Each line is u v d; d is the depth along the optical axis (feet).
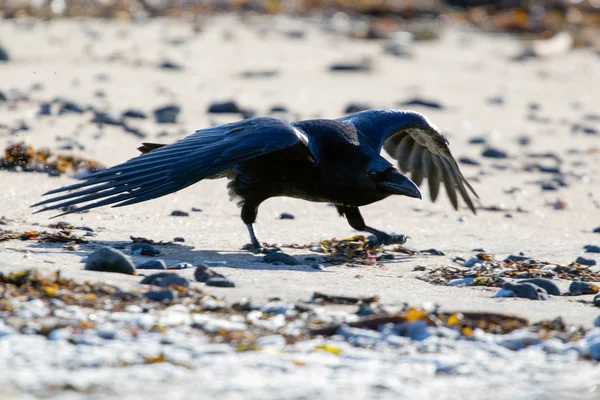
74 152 56.65
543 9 155.12
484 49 125.80
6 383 22.61
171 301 28.81
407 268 37.09
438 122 80.23
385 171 37.27
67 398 22.04
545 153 70.13
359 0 148.25
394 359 25.63
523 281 34.17
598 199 57.77
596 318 29.25
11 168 50.85
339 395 23.11
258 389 23.09
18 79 79.77
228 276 33.04
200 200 48.52
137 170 35.60
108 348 24.86
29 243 36.24
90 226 40.86
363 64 103.40
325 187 37.52
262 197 38.19
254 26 123.24
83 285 29.40
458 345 26.76
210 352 25.11
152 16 123.85
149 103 75.46
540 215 52.24
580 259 40.47
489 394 23.76
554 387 24.38
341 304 29.91
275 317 28.14
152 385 22.97
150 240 38.58
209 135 36.65
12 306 27.17
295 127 37.60
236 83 89.30
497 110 88.17
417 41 127.24
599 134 80.07
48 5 120.57
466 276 35.81
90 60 92.17
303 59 106.01
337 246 40.14
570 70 114.73
